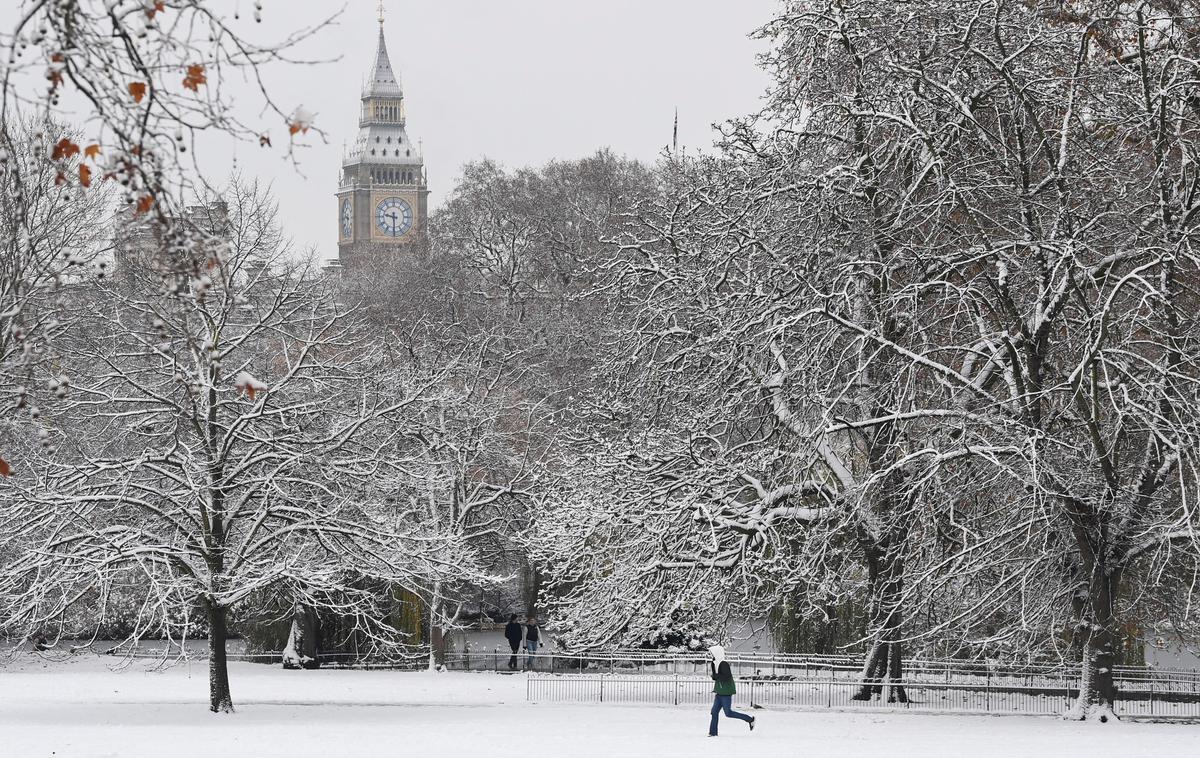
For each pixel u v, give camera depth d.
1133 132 33.31
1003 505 33.47
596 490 42.38
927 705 36.88
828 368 35.47
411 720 32.66
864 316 36.09
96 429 37.12
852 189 34.94
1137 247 32.47
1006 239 33.66
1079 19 36.62
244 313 37.66
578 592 44.56
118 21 7.86
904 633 36.06
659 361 40.47
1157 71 33.00
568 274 86.56
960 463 32.38
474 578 36.31
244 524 36.41
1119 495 30.75
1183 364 32.06
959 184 33.31
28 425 36.84
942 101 33.12
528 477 57.88
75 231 35.47
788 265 35.62
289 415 35.78
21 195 8.87
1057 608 32.81
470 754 25.59
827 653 44.34
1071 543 32.28
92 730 29.97
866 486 32.22
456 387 61.91
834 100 35.53
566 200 89.56
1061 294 31.28
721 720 32.66
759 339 35.22
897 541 35.53
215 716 33.62
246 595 33.88
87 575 32.59
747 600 38.62
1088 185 33.22
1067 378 33.19
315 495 35.38
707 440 39.97
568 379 72.88
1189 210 30.94
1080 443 32.84
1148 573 33.22
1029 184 32.25
